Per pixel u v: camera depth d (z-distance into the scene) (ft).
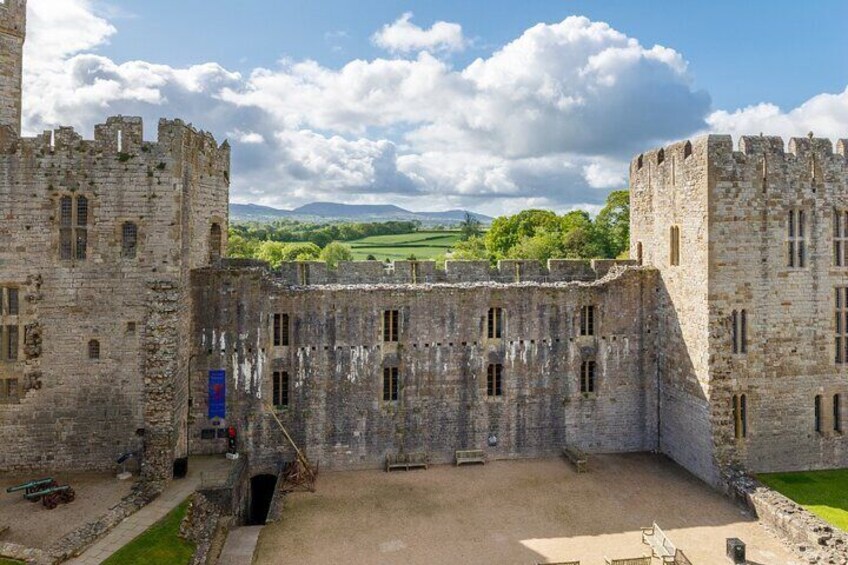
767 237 124.47
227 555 94.38
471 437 135.74
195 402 127.24
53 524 93.56
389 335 133.69
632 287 141.28
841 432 128.88
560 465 133.49
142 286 113.60
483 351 136.15
